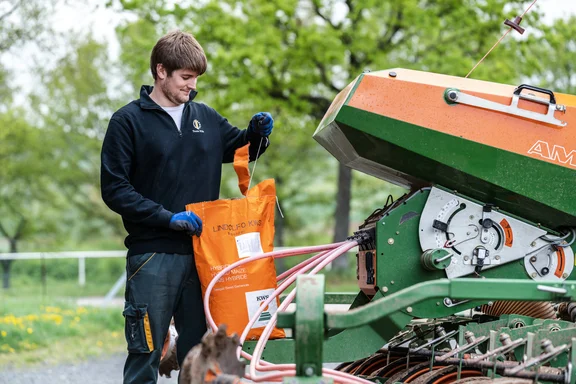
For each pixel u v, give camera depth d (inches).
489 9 687.1
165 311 173.2
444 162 162.9
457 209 166.7
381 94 163.0
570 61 824.9
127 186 173.0
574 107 165.0
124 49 776.3
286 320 127.3
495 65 687.1
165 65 175.0
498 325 172.4
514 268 168.6
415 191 173.6
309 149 1138.7
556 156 164.4
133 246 175.9
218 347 130.6
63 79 986.1
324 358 162.7
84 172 1143.6
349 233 987.3
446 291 130.2
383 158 168.1
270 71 738.2
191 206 172.7
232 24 698.8
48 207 1224.8
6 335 429.1
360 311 126.6
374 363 192.2
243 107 790.5
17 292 826.2
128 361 174.7
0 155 1077.1
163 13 687.7
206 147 180.2
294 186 1248.8
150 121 176.1
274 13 698.8
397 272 166.7
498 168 163.3
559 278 169.2
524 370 147.8
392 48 753.6
